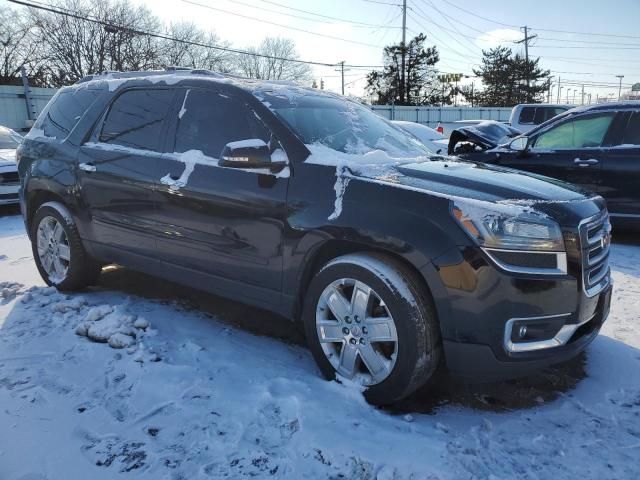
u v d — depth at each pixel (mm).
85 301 4344
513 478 2354
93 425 2682
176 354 3459
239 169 3385
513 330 2666
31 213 4914
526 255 2666
